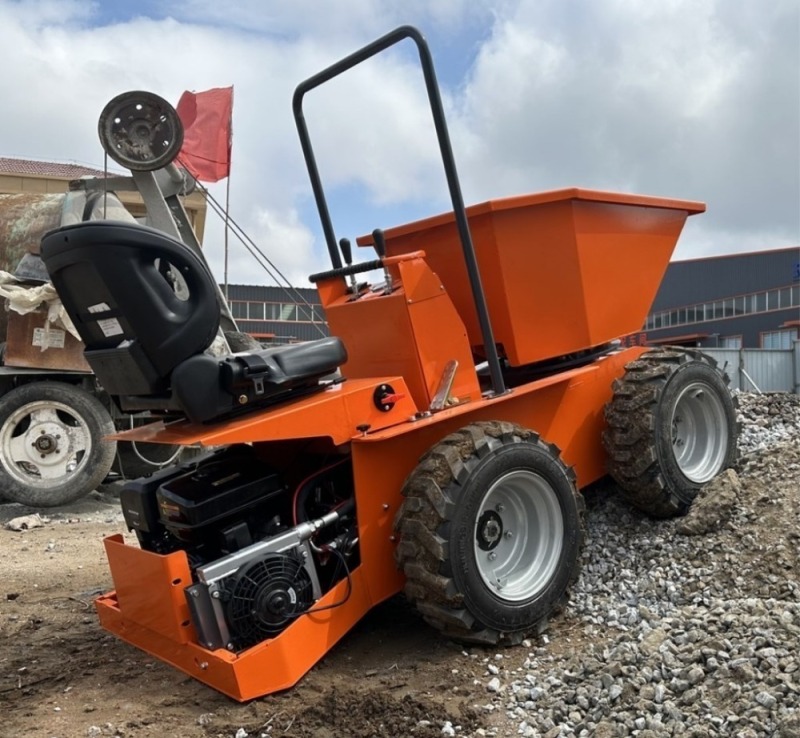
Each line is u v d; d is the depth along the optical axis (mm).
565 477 3869
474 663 3484
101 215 8523
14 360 7508
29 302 7438
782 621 3176
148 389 3264
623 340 5137
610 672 3113
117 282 3109
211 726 3025
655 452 4363
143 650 3600
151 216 8695
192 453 8930
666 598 3854
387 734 2912
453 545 3412
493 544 3732
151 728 3057
